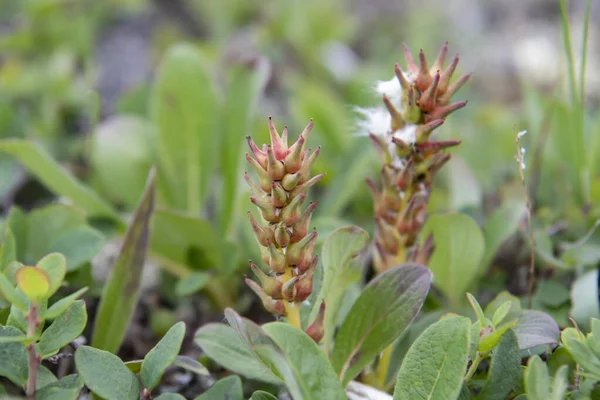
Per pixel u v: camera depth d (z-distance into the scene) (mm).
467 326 251
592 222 319
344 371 269
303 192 251
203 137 348
